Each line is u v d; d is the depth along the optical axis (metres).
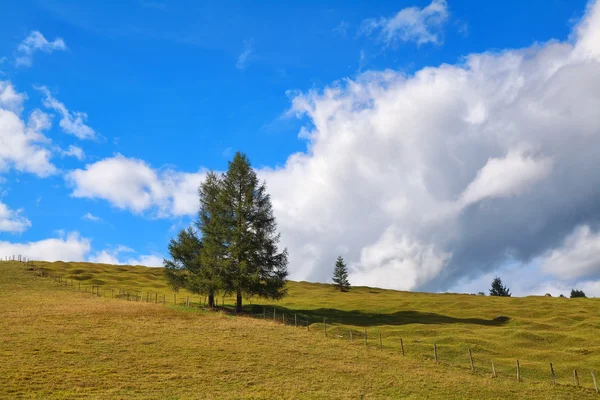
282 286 58.81
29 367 27.48
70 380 25.97
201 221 60.97
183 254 61.38
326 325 52.25
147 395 24.80
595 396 31.12
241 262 55.50
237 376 29.50
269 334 42.78
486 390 30.73
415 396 28.39
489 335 52.50
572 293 155.50
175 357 32.47
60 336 35.53
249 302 70.94
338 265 122.44
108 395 24.22
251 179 59.81
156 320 44.88
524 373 37.84
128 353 32.47
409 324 58.78
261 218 58.06
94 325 40.31
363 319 62.50
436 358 39.41
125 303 54.00
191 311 51.59
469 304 79.06
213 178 62.50
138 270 113.50
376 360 36.88
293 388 28.00
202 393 25.84
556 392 31.33
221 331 42.22
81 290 67.88
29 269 83.19
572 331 56.41
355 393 28.03
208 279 57.28
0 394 22.92
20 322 39.50
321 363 34.25
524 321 61.56
